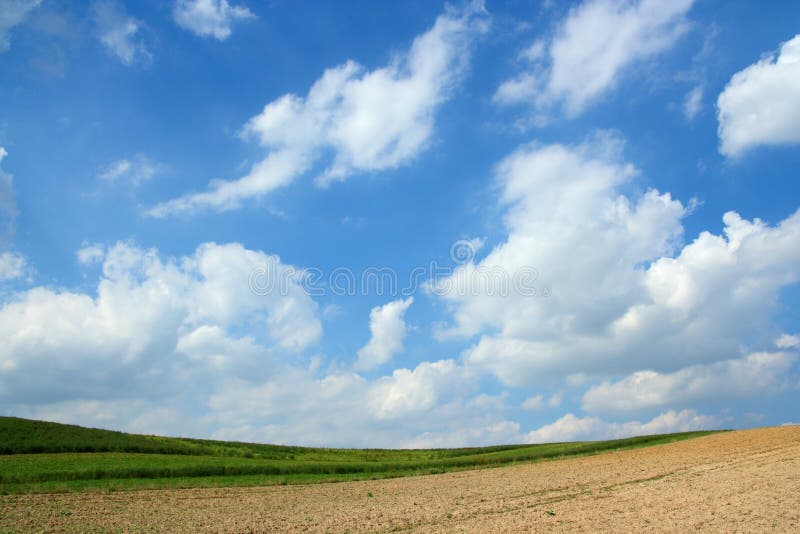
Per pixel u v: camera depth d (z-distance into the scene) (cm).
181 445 7850
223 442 9100
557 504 3266
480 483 4588
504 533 2466
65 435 7362
